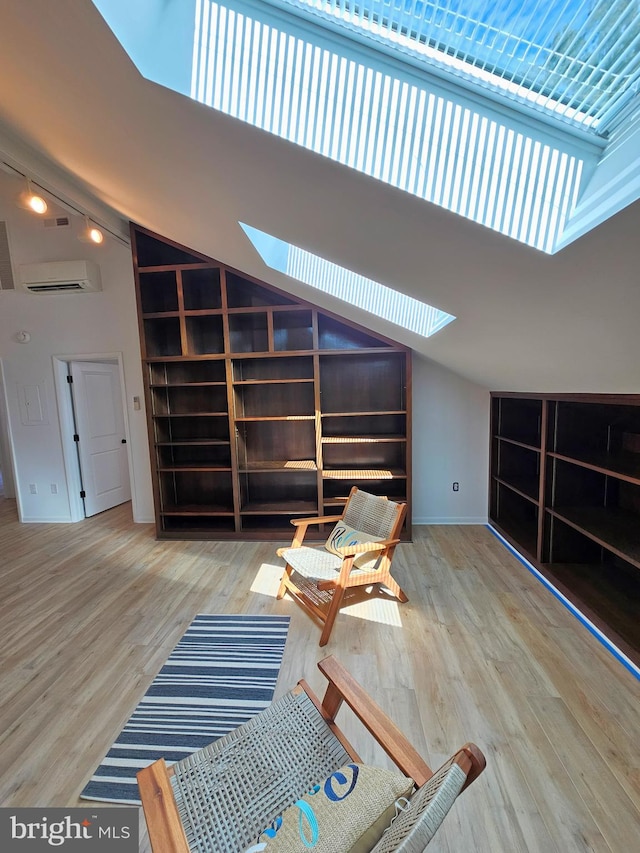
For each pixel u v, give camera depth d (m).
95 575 3.16
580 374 1.96
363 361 3.88
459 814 1.36
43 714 1.82
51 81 1.32
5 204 4.14
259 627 2.44
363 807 0.99
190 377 4.01
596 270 0.99
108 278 4.19
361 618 2.50
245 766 1.20
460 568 3.13
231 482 4.16
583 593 2.55
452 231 1.14
